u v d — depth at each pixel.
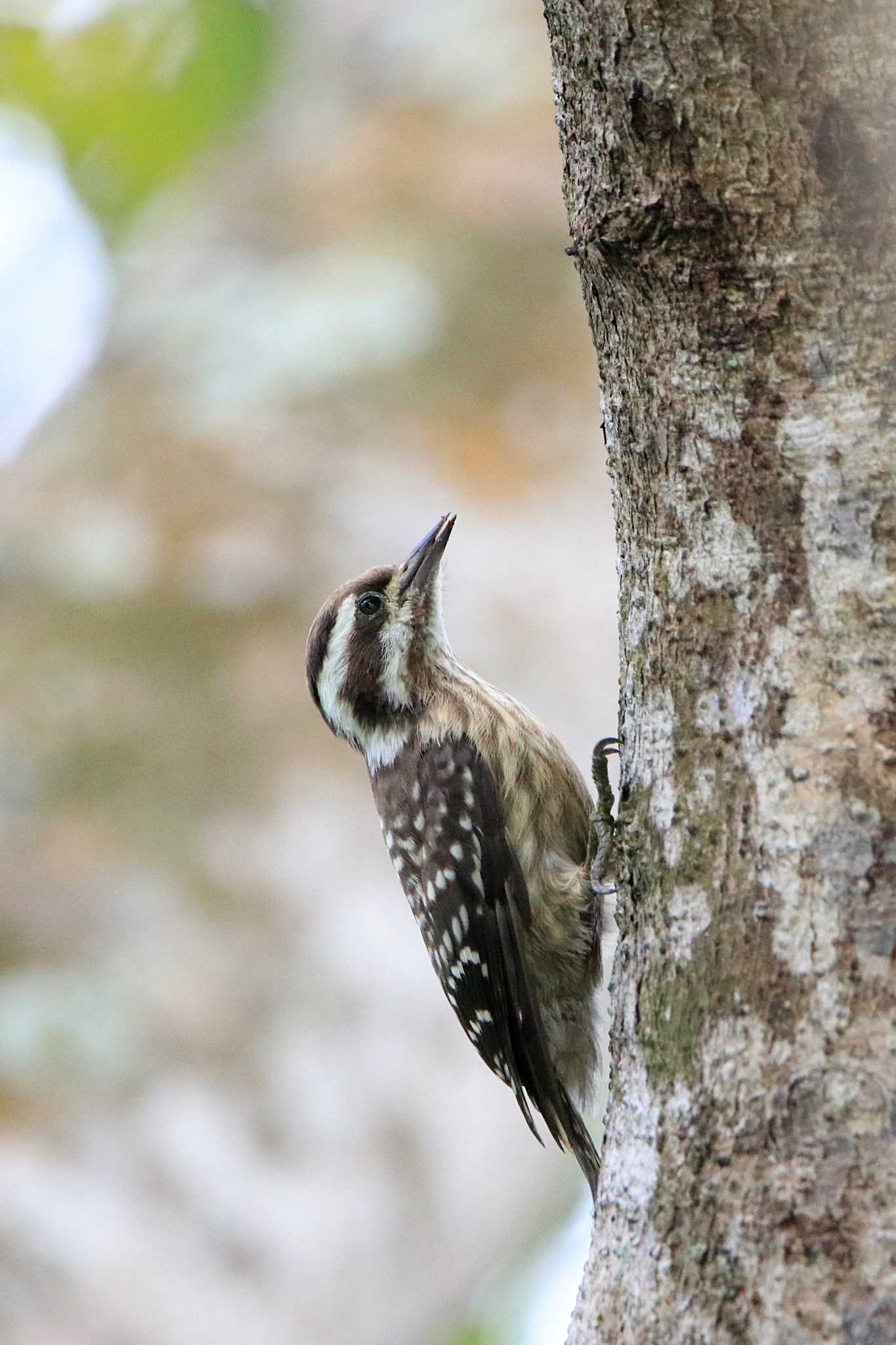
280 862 11.52
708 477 6.60
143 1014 10.43
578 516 14.46
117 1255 9.36
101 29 23.64
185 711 12.34
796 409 6.42
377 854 11.93
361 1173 10.42
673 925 6.58
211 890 11.27
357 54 20.38
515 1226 11.90
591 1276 6.55
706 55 6.13
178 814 11.67
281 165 18.69
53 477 14.70
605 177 6.44
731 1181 6.12
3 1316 8.95
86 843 11.36
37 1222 9.30
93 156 24.44
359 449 14.48
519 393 15.16
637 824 6.86
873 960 6.08
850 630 6.34
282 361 15.47
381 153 17.91
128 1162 9.78
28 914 10.86
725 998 6.32
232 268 17.03
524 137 17.64
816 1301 5.86
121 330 17.09
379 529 13.80
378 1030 11.09
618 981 6.97
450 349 15.58
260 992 10.81
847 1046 6.04
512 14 19.42
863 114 6.09
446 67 19.11
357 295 15.92
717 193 6.26
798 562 6.44
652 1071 6.53
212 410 15.09
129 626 12.98
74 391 16.69
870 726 6.26
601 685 13.52
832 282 6.30
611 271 6.62
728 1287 6.03
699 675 6.63
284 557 13.49
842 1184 5.93
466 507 14.25
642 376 6.75
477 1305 18.69
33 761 11.92
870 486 6.33
